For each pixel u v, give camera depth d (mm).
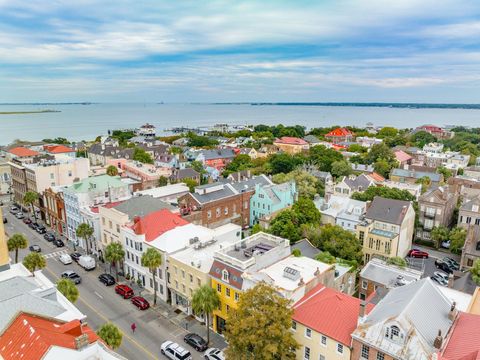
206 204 100750
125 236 76375
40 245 96125
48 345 33344
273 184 121000
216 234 75438
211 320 61812
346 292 68625
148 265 64750
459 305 50562
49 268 82438
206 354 53188
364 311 42750
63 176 123250
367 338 41344
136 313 65125
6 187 147625
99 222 86188
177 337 58719
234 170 168625
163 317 64125
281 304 45281
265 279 52625
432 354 36875
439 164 181625
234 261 56844
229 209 108750
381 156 182750
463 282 66812
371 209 93125
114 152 197125
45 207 111438
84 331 40469
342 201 103875
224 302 58250
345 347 43812
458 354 37000
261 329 43531
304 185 126375
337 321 46375
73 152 186625
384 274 68500
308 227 87625
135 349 55531
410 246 98812
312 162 171125
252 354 45531
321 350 46531
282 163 163000
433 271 85500
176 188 116500
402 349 38875
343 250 81625
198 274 60938
